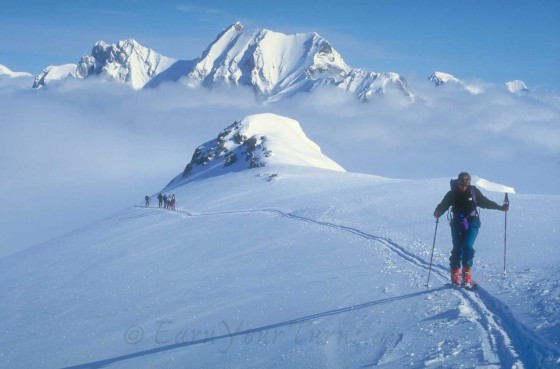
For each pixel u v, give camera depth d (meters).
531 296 8.48
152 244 28.69
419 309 8.90
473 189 10.28
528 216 18.83
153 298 14.47
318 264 15.29
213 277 16.00
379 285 11.26
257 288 13.18
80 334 12.29
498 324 7.55
